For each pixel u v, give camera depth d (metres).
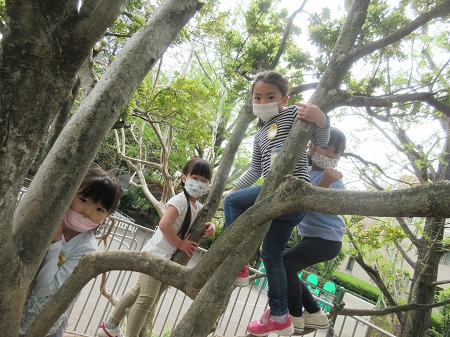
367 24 3.37
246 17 4.75
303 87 3.20
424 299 5.59
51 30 1.05
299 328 2.57
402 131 6.36
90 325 5.85
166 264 1.34
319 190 0.97
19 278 1.26
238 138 2.80
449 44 5.58
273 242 2.24
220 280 1.36
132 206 19.33
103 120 1.36
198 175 2.85
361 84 4.18
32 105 1.07
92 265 1.46
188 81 6.05
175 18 1.50
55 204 1.32
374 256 7.43
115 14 1.08
